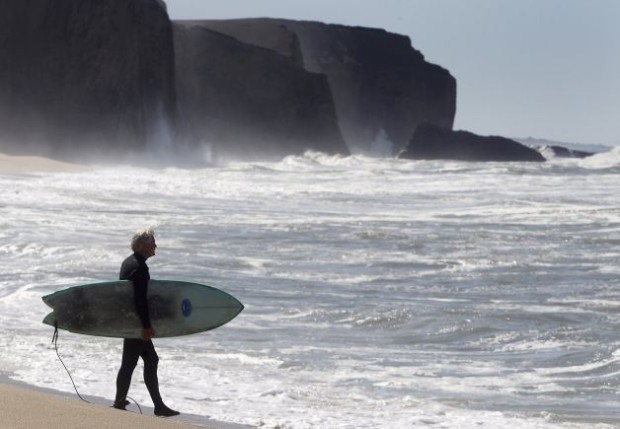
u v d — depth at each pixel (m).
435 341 58.16
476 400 43.91
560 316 64.50
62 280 73.81
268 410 40.25
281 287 74.81
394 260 90.44
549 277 82.19
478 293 74.12
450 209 152.62
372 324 62.12
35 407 31.38
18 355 48.69
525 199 169.50
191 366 48.50
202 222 116.81
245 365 49.59
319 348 54.81
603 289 76.12
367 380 47.25
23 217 112.62
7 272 77.62
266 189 185.12
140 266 36.69
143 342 37.78
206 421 37.66
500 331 60.38
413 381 47.34
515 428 38.66
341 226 116.75
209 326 37.12
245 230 109.88
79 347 51.34
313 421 38.41
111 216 119.19
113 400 40.28
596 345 56.41
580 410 42.41
